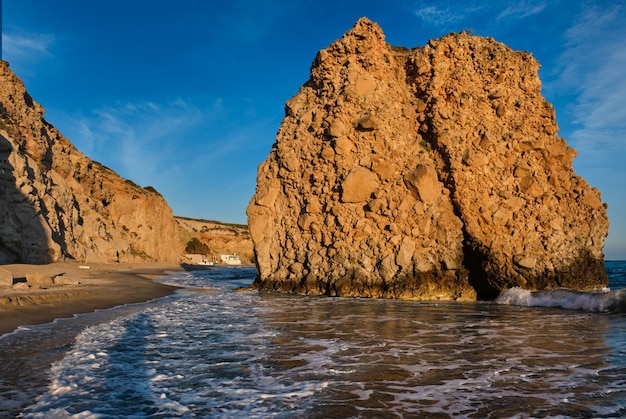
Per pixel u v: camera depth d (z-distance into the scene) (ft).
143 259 177.68
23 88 130.41
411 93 71.67
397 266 61.16
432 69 69.46
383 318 41.57
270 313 45.19
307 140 71.20
